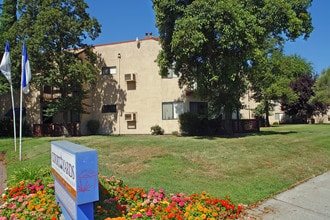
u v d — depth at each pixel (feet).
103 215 17.15
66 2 72.69
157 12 53.36
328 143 44.14
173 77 73.87
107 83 81.66
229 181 25.57
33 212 16.72
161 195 19.95
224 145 41.73
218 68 51.75
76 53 76.18
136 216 16.48
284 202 21.77
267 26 56.03
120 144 44.86
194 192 22.13
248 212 19.72
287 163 32.07
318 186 25.63
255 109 107.86
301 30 58.90
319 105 124.77
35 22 70.85
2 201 21.16
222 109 63.82
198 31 47.96
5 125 79.56
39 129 80.43
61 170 16.62
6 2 87.15
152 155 35.27
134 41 78.84
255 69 56.24
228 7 46.62
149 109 76.33
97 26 75.51
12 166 36.47
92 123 81.25
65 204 15.92
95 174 14.23
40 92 81.25
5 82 76.07
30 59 67.97
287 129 77.56
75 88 74.38
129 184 24.02
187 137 56.24
